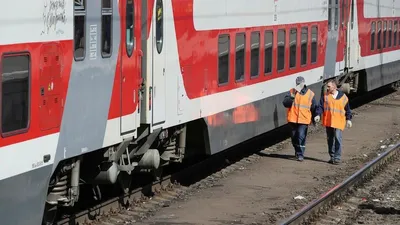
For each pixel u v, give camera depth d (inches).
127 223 552.1
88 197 621.0
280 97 872.3
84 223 538.0
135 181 685.3
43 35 422.3
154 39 568.4
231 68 728.3
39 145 422.0
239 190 673.6
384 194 692.7
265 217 577.9
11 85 397.1
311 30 973.8
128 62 525.7
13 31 396.5
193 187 682.2
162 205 611.8
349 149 914.7
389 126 1112.2
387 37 1434.5
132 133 535.8
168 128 631.8
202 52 661.9
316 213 595.2
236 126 745.6
